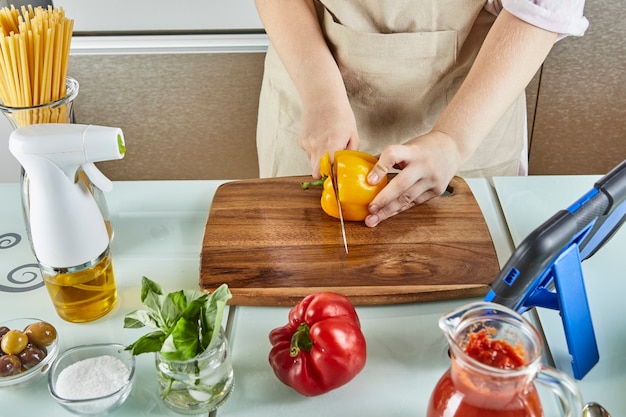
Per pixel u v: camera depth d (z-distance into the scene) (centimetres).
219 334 76
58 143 80
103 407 77
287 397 80
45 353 85
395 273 97
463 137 109
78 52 180
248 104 192
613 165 202
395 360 85
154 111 192
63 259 86
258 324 92
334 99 117
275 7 129
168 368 75
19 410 80
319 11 136
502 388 62
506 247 104
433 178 107
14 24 94
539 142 200
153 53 181
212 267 99
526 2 108
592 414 71
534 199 115
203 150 200
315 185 117
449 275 96
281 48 127
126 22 177
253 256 101
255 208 112
